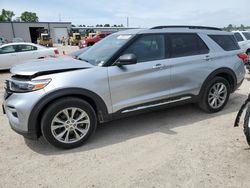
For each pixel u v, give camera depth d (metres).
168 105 4.62
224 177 3.04
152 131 4.40
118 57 4.03
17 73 3.62
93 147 3.88
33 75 3.51
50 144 3.84
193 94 4.84
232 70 5.20
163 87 4.44
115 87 3.97
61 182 3.05
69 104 3.64
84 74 3.74
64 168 3.34
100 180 3.07
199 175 3.09
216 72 4.98
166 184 2.95
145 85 4.23
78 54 4.99
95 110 4.02
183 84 4.66
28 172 3.27
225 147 3.76
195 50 4.82
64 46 39.25
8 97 3.68
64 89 3.57
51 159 3.56
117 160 3.50
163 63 4.38
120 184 2.98
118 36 4.62
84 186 2.96
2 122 5.03
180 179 3.03
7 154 3.73
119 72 3.97
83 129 3.88
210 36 5.08
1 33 49.47
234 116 5.02
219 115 5.10
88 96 3.77
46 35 39.78
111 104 4.00
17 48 12.19
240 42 12.98
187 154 3.59
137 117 5.06
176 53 4.59
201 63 4.80
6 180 3.12
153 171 3.21
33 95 3.46
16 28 50.66
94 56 4.35
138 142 4.00
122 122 4.83
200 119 4.90
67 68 3.72
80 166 3.38
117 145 3.92
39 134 3.75
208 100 5.05
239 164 3.30
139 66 4.15
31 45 12.52
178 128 4.50
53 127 3.63
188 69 4.65
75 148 3.85
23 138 4.24
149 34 4.34
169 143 3.94
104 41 4.88
